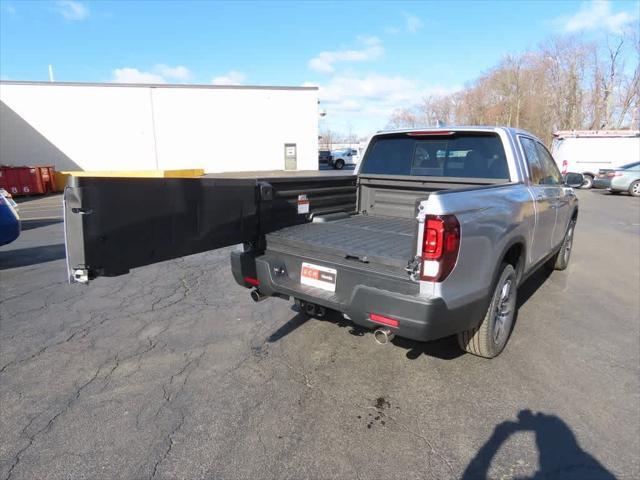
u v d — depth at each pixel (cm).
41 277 613
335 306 301
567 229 594
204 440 258
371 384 319
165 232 265
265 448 251
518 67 5219
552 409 287
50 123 2819
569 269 645
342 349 375
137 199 245
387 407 291
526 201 371
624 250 784
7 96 2706
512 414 282
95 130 2938
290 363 352
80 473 232
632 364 348
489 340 335
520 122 5219
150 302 502
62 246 841
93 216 223
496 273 316
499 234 313
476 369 339
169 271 641
